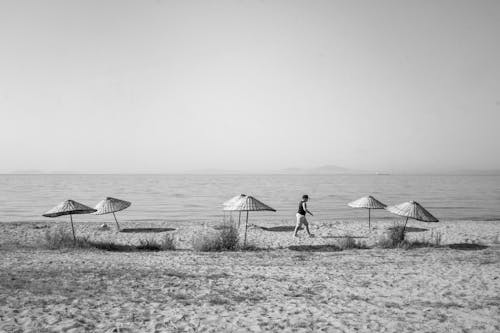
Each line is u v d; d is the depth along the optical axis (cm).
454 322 619
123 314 642
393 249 1430
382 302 739
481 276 966
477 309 691
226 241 1427
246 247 1434
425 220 1427
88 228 2062
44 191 6788
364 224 2222
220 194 6041
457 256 1270
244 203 1471
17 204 3991
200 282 888
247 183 12406
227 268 1059
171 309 677
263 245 1538
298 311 675
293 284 884
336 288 850
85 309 664
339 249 1442
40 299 713
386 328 589
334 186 9825
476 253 1330
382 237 1586
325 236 1777
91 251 1346
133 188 8250
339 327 591
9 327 562
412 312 672
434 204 4150
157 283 869
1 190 7125
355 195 5753
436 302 738
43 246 1455
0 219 2725
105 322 599
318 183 12562
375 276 970
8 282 833
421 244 1519
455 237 1770
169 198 5056
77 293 764
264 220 2611
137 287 829
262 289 836
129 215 3019
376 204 1883
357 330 580
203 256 1255
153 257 1223
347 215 3022
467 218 2877
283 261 1178
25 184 10775
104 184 10981
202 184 11231
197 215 3023
